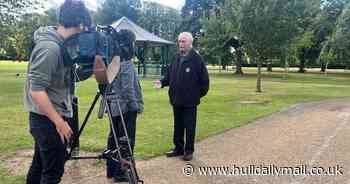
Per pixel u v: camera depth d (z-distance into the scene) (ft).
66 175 16.98
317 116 35.81
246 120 32.50
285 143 23.80
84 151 20.97
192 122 19.70
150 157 20.08
